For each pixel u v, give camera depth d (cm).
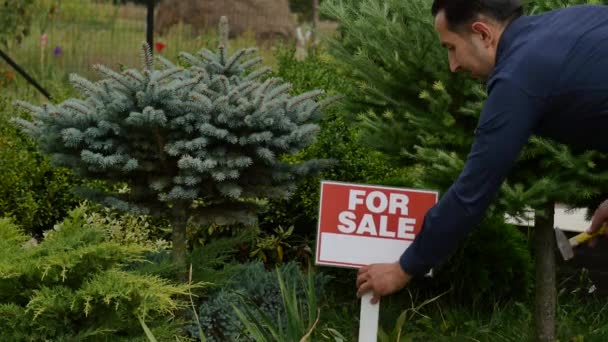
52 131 419
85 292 365
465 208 286
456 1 299
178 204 444
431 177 414
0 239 405
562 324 480
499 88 282
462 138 401
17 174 588
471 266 519
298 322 377
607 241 557
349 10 448
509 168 284
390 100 415
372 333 328
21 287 381
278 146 418
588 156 367
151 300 377
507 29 297
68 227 411
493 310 520
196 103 409
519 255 529
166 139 421
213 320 441
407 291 535
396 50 408
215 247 478
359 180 599
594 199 419
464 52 307
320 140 598
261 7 1275
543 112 284
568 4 378
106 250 385
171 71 410
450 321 495
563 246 380
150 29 766
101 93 419
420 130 403
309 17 1778
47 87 885
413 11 401
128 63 1026
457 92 404
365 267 320
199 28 1227
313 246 595
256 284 460
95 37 1019
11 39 913
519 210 390
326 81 698
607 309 526
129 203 440
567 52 281
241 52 445
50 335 375
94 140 417
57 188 592
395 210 337
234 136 414
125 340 379
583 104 282
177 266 434
